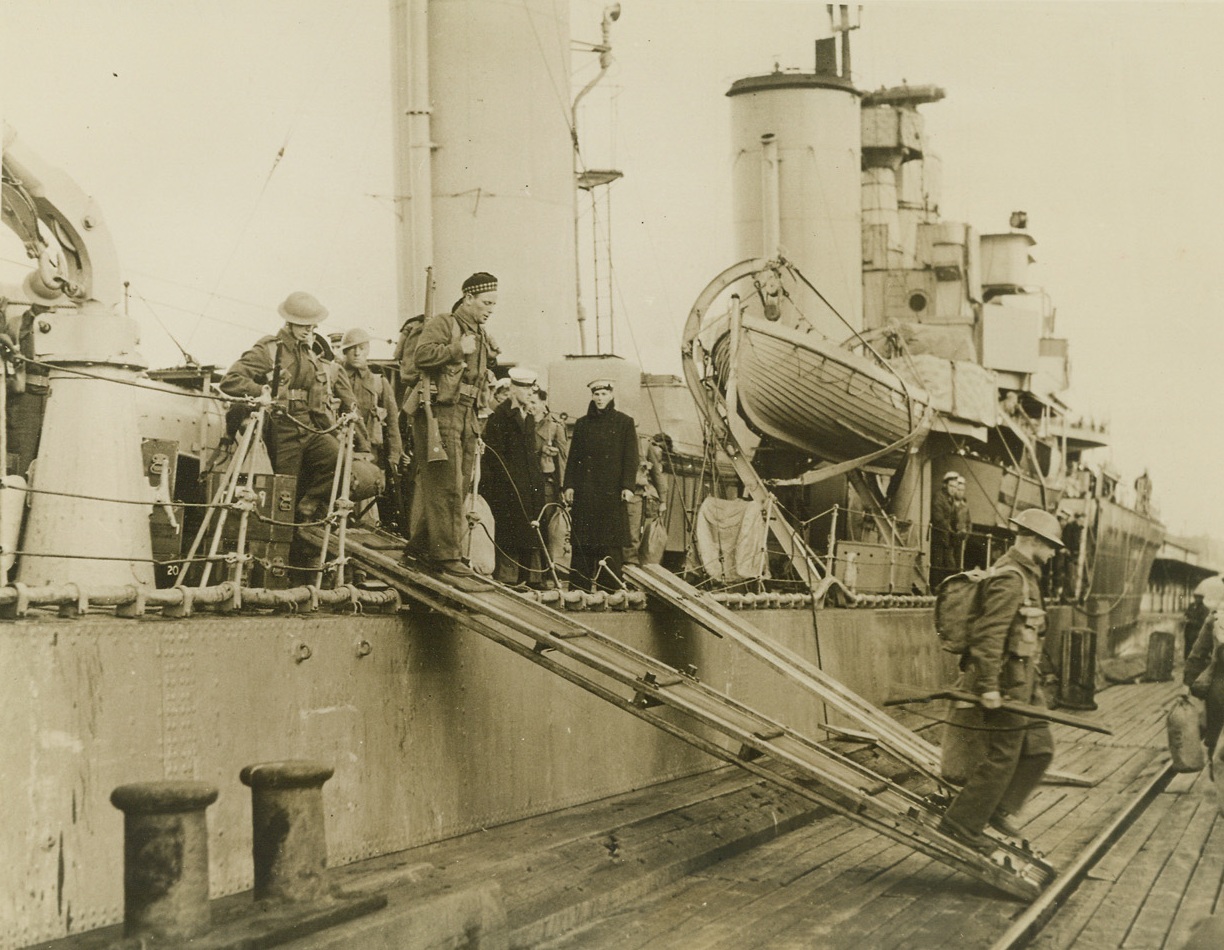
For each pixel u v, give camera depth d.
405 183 15.96
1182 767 13.56
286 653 7.22
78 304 7.72
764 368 17.39
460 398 8.85
